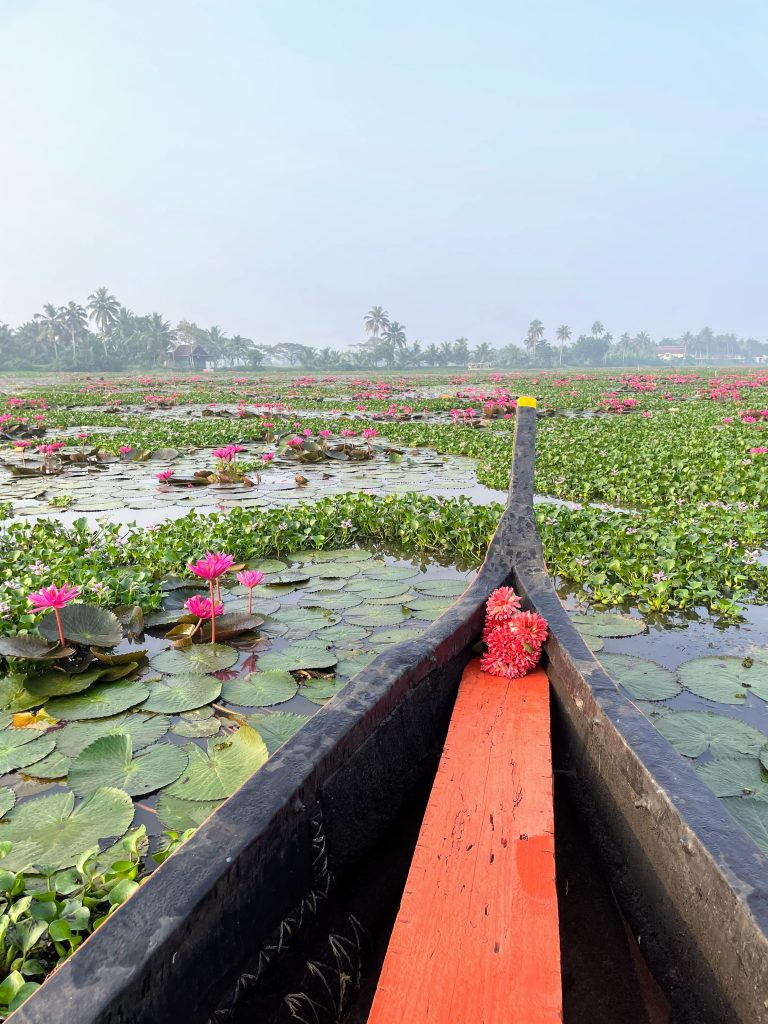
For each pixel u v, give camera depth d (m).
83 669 3.21
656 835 1.44
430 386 36.47
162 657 3.40
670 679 3.10
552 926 1.28
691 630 3.78
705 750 2.53
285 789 1.39
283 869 1.38
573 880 1.71
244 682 3.14
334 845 1.60
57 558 4.84
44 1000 0.93
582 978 1.43
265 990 1.34
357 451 10.75
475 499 7.53
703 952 1.25
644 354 183.12
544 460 9.46
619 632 3.70
